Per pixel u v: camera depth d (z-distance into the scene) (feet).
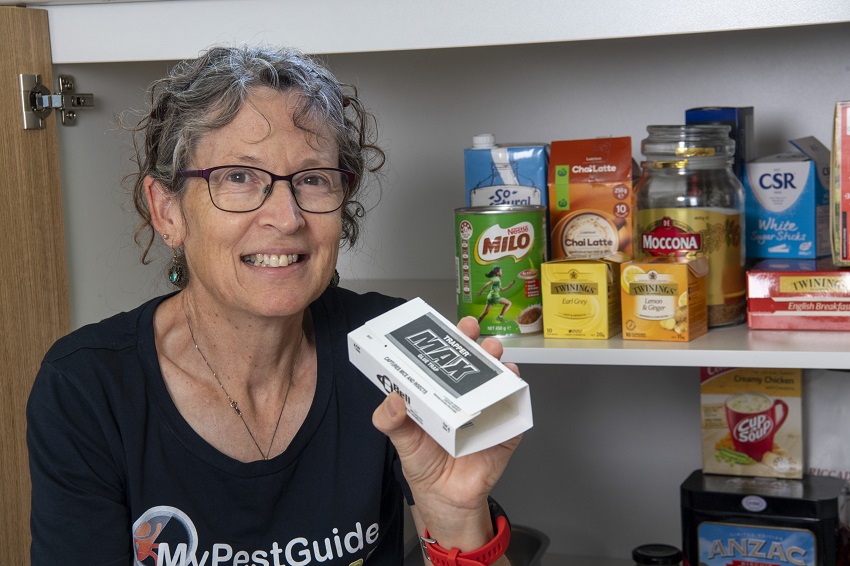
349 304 4.36
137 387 3.82
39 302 4.83
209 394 3.91
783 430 5.08
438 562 3.48
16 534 4.78
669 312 4.35
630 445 5.97
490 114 5.91
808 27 5.33
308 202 3.57
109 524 3.71
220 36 4.73
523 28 4.38
